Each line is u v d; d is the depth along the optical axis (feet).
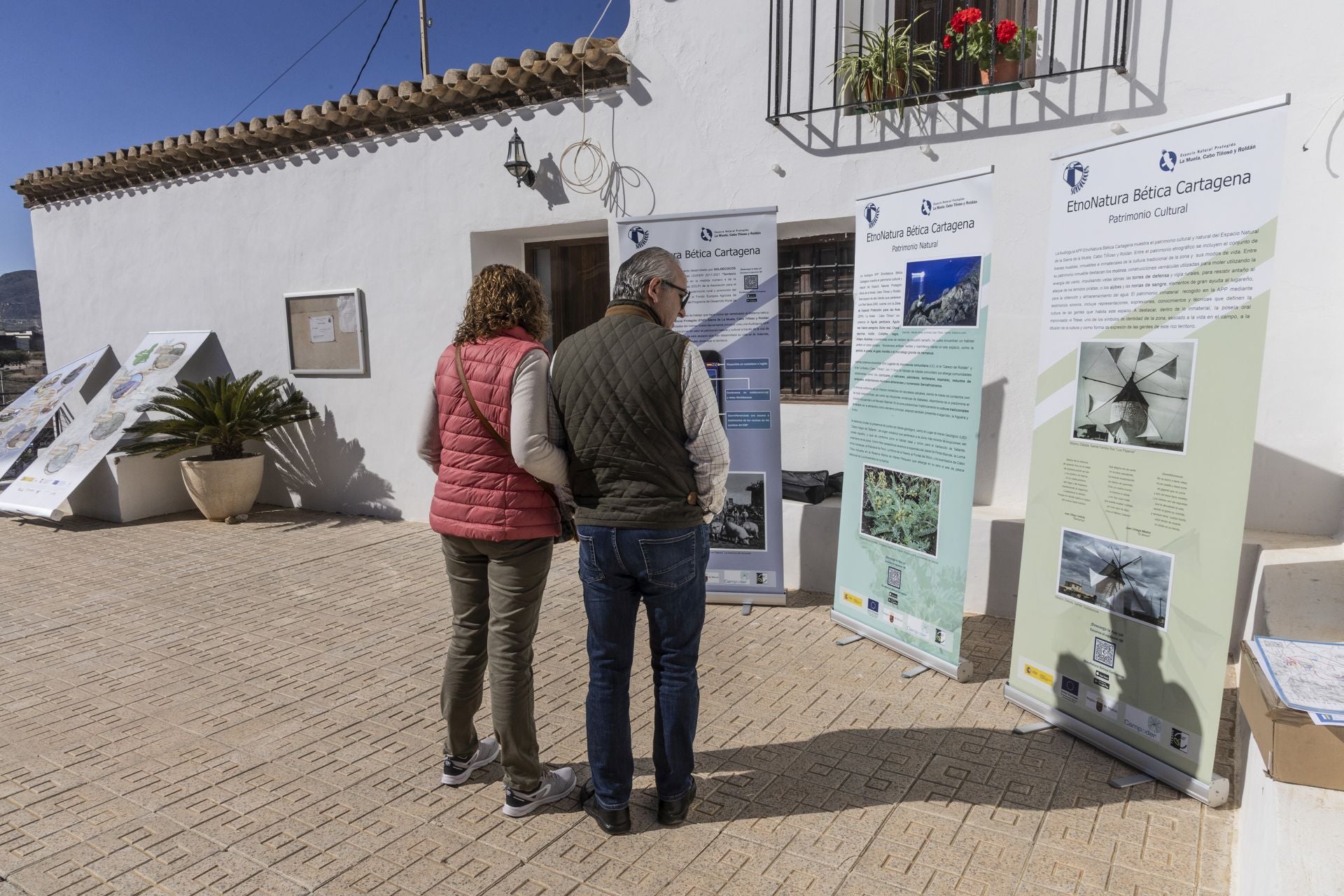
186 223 26.45
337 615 16.07
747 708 11.66
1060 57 14.28
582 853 8.51
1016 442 15.42
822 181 16.49
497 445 8.40
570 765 10.28
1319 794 6.30
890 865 8.22
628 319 8.30
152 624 15.75
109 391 26.14
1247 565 12.73
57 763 10.50
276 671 13.39
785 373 18.45
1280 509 13.25
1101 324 10.02
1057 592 10.80
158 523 24.35
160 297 27.63
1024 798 9.33
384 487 23.90
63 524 24.47
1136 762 9.72
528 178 19.89
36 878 8.22
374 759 10.51
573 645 14.19
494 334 8.62
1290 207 12.73
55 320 30.96
